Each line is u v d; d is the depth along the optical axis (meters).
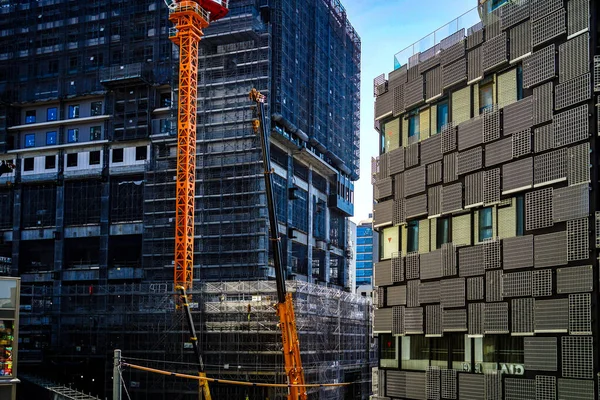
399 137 62.44
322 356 121.31
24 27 168.00
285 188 156.50
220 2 137.25
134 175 156.00
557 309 44.31
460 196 53.25
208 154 147.00
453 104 55.88
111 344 129.25
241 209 143.88
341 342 130.25
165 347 121.00
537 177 46.84
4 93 165.38
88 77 161.88
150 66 154.25
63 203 160.12
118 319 130.25
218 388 117.69
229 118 147.12
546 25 47.31
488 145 51.00
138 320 127.19
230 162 145.88
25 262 167.88
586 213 43.19
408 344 57.84
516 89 50.12
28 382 118.19
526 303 46.62
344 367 125.62
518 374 47.03
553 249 45.16
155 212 148.75
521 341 47.44
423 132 59.47
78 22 164.25
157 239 147.38
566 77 45.62
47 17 166.88
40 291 152.38
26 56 166.25
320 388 115.50
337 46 188.75
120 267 155.00
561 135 45.41
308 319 116.31
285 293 75.88
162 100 157.25
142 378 123.25
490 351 49.66
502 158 49.69
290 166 159.12
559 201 44.88
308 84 168.50
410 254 57.91
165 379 121.38
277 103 150.38
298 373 74.50
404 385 56.97
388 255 61.94
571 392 42.75
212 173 146.88
